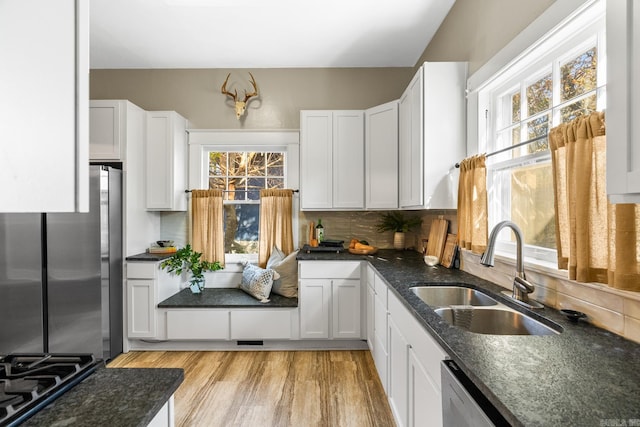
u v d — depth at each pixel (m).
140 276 2.98
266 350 3.06
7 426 0.62
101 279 2.65
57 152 0.54
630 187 0.67
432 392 1.23
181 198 3.41
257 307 3.00
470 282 1.92
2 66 0.45
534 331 1.32
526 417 0.66
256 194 3.66
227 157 3.66
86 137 0.60
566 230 1.28
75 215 2.57
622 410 0.69
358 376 2.53
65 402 0.73
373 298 2.65
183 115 3.57
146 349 3.06
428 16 2.64
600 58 1.25
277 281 3.28
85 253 2.59
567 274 1.32
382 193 3.09
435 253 2.63
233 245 3.66
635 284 0.96
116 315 2.89
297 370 2.64
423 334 1.35
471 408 0.86
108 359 2.75
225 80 3.57
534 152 1.68
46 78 0.52
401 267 2.44
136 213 3.13
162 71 3.57
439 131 2.25
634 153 0.66
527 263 1.57
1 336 2.33
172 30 2.82
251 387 2.37
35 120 0.50
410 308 1.48
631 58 0.66
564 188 1.28
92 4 2.45
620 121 0.69
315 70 3.58
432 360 1.23
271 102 3.58
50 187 0.53
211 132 3.54
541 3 1.49
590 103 1.31
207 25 2.74
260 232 3.46
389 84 3.56
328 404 2.15
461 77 2.25
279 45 3.09
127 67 3.54
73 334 2.55
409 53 3.27
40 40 0.51
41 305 2.42
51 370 0.83
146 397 0.76
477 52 2.12
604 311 1.16
